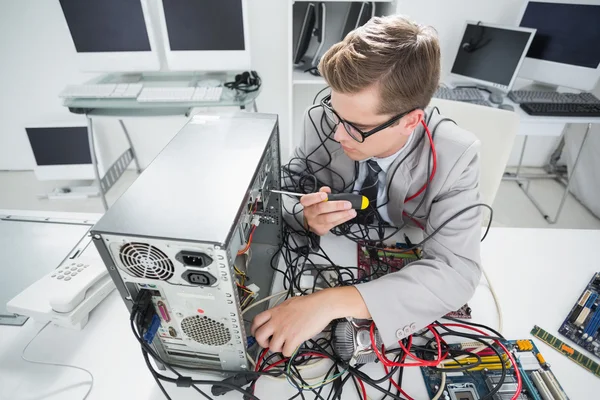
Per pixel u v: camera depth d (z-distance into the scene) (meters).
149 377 0.65
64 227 0.99
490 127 1.11
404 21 0.66
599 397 0.60
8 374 0.65
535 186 2.47
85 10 1.85
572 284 0.81
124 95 1.90
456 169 0.82
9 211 1.04
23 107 2.47
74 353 0.68
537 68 2.03
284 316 0.63
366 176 1.00
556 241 0.93
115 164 2.53
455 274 0.72
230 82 2.08
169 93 1.90
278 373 0.63
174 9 1.85
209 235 0.46
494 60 2.01
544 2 1.88
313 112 1.06
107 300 0.79
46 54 2.27
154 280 0.53
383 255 0.87
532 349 0.67
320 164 1.05
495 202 2.33
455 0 2.11
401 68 0.61
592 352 0.67
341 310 0.65
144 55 1.98
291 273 0.81
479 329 0.71
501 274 0.84
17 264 0.87
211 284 0.51
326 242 0.92
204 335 0.59
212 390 0.60
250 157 0.63
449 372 0.64
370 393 0.62
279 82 2.44
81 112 1.94
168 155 0.64
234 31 1.90
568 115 1.81
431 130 0.88
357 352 0.63
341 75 0.63
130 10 1.86
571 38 1.89
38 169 2.42
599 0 1.79
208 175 0.58
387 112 0.66
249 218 0.60
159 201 0.53
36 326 0.74
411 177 0.89
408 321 0.66
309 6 1.94
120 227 0.48
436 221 0.82
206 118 0.77
